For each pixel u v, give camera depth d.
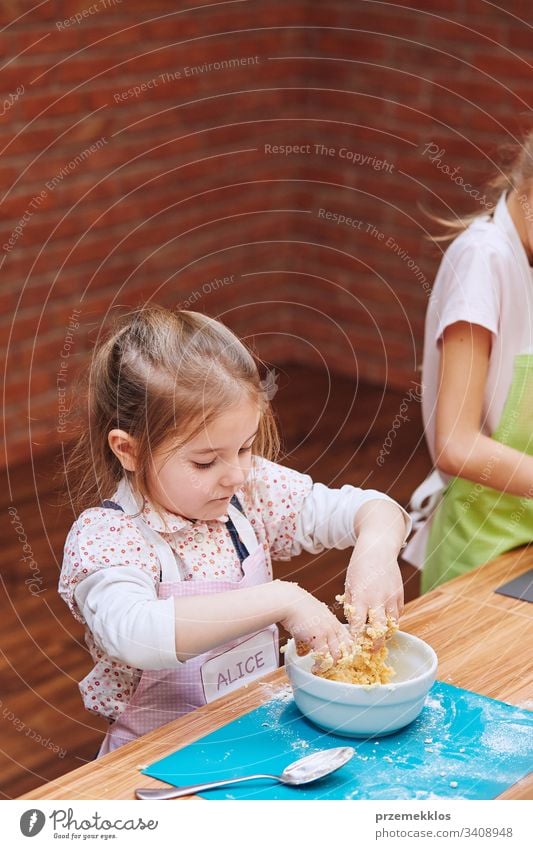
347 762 0.89
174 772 0.89
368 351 3.96
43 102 3.06
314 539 1.26
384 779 0.87
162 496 1.10
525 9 3.28
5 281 3.13
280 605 0.99
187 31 3.37
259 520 1.25
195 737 0.95
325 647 0.98
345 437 3.49
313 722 0.95
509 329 1.48
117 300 3.46
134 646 0.98
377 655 0.99
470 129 3.50
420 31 3.51
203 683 1.10
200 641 0.98
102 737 2.00
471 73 3.45
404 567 2.62
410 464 3.32
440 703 1.00
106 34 3.15
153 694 1.10
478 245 1.45
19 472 3.19
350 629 1.03
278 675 1.06
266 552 1.24
